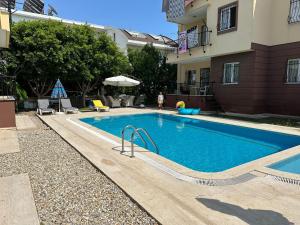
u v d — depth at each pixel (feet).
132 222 9.89
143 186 13.03
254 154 24.99
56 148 21.50
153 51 76.95
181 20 65.10
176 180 13.93
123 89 74.74
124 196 12.19
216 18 50.93
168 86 78.02
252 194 12.19
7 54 47.55
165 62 76.38
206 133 35.09
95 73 59.31
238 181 13.84
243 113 47.85
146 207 10.78
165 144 28.84
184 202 11.28
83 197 12.03
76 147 21.22
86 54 57.16
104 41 61.21
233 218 9.91
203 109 52.65
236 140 31.01
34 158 18.40
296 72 42.98
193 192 12.36
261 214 10.25
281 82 45.09
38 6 84.12
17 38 48.57
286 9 43.75
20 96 55.11
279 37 45.09
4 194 12.14
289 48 43.62
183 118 44.96
